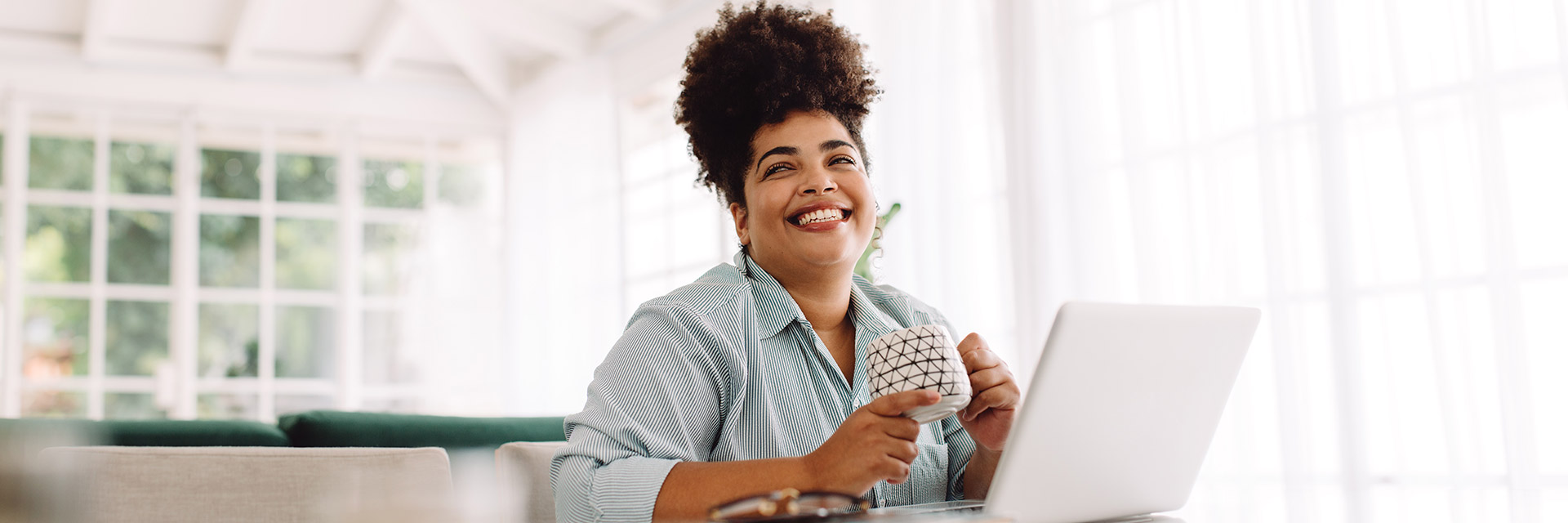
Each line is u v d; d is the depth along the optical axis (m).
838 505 0.84
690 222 4.87
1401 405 2.31
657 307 1.22
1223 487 2.60
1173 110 2.78
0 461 0.71
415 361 5.59
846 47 1.44
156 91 5.25
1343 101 2.43
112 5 4.73
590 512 1.03
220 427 1.72
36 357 5.05
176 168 5.29
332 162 5.76
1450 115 2.26
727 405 1.21
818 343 1.28
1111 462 0.99
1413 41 2.32
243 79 5.41
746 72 1.36
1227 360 1.04
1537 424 2.07
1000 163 3.26
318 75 5.48
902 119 3.57
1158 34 2.86
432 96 5.76
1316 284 2.47
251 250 5.53
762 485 0.97
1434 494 2.24
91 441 1.60
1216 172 2.68
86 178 5.23
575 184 5.28
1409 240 2.33
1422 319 2.29
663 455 1.10
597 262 5.17
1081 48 3.06
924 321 1.49
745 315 1.25
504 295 5.78
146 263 5.62
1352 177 2.41
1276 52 2.59
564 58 5.38
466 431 1.83
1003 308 3.20
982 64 3.36
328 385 5.46
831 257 1.28
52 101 5.08
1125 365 0.94
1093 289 2.94
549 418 1.93
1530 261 2.11
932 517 0.82
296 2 4.89
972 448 1.37
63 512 0.72
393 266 5.62
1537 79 2.13
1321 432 2.44
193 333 5.23
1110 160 2.99
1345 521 2.32
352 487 0.73
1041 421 0.91
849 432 0.96
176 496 1.18
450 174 5.80
